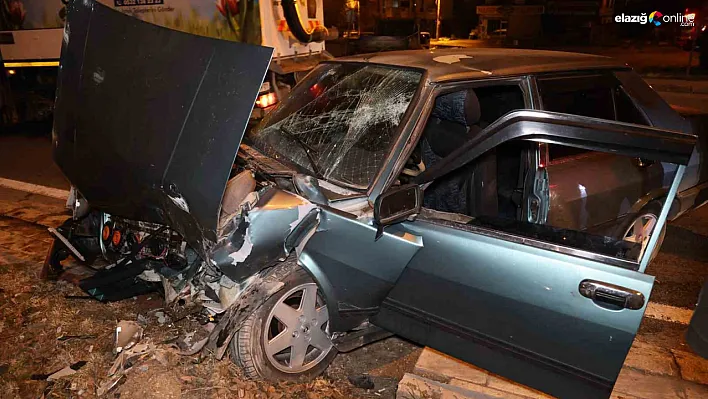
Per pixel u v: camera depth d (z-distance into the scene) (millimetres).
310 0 7578
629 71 3789
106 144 2932
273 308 2756
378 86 3172
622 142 2137
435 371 3127
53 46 8508
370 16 29047
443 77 2936
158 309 3418
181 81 2654
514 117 2297
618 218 3443
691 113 4180
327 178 2904
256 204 2629
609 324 2219
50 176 6922
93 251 3697
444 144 3307
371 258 2645
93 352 3143
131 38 2924
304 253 2684
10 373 2955
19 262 4301
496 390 2971
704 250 4715
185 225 2664
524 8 27844
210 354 2951
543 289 2348
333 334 2955
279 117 3545
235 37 6789
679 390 2986
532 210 3094
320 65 3736
